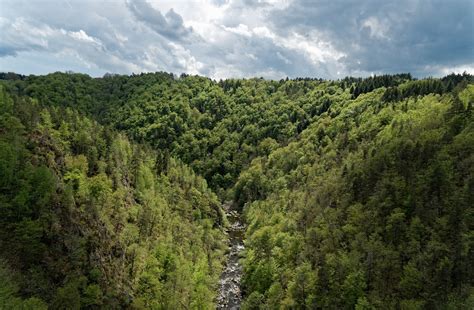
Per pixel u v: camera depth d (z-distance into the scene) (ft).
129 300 285.23
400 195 323.78
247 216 563.07
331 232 337.52
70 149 355.36
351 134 563.07
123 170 404.36
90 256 277.44
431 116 462.60
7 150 261.24
